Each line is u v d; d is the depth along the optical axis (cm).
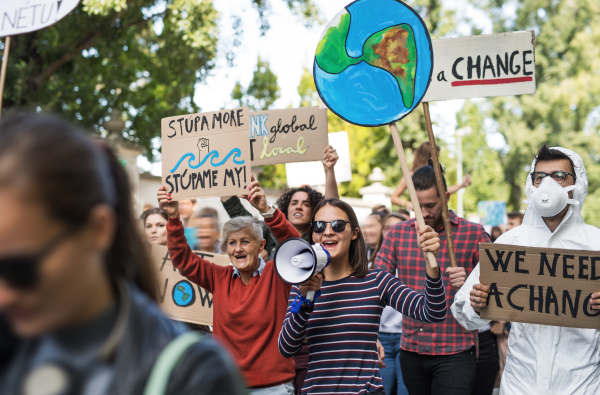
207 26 1370
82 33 1305
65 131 94
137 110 1572
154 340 102
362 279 312
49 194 87
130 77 1548
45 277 89
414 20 317
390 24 320
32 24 484
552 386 306
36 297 90
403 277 434
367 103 319
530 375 313
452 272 362
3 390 100
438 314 284
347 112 321
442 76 381
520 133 2903
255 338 356
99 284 100
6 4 493
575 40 2878
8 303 89
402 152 310
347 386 294
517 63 376
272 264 367
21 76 1153
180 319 451
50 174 88
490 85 378
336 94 323
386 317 503
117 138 1188
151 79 1600
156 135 1587
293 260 275
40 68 1291
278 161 503
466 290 335
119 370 97
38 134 90
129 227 125
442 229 422
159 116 1577
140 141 1584
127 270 123
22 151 88
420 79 314
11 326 101
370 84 320
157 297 131
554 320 306
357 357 298
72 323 98
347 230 311
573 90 2830
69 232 90
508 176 3075
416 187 413
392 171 2558
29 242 87
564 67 2897
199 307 450
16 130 91
